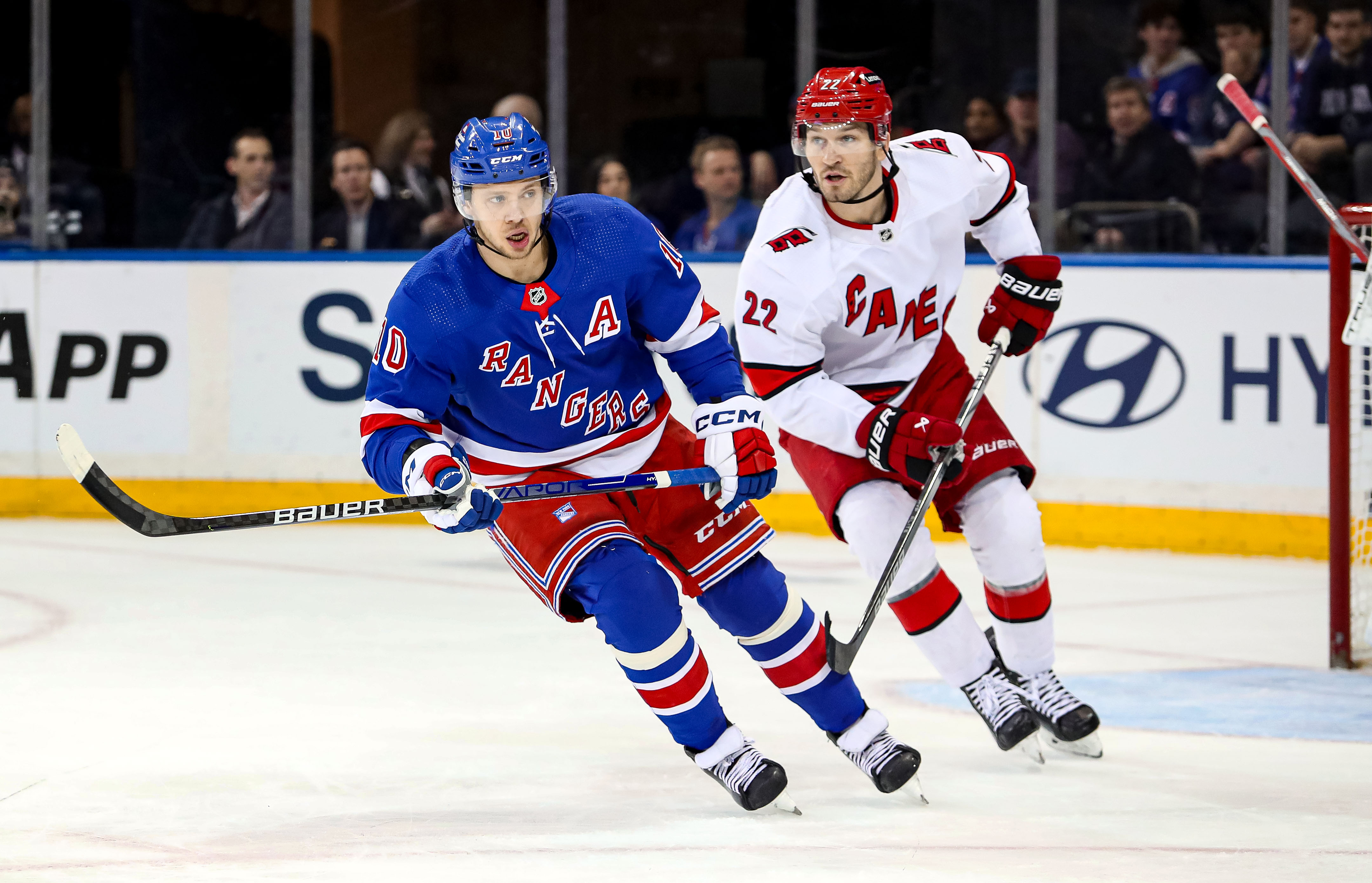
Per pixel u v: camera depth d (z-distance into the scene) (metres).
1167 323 19.34
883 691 11.78
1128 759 9.85
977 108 21.53
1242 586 17.02
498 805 8.72
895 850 7.82
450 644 13.56
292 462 21.73
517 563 8.57
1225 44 20.55
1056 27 20.84
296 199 22.61
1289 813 8.52
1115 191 21.16
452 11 22.69
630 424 8.65
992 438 9.90
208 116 22.92
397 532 20.94
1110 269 19.55
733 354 9.33
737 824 8.32
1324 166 20.47
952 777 9.38
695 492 8.59
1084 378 19.75
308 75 22.38
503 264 7.98
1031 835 8.10
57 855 7.71
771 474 8.45
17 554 18.62
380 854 7.74
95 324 21.97
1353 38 20.11
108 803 8.69
